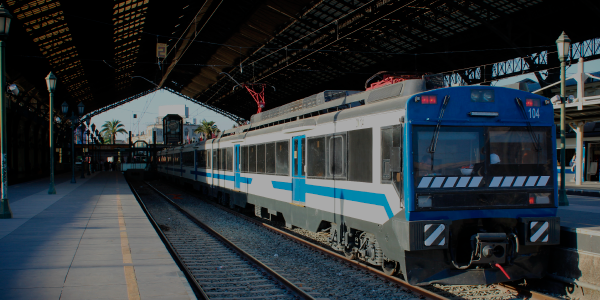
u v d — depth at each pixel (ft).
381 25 88.94
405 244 21.34
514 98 22.89
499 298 22.47
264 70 139.23
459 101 22.20
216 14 98.99
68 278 20.31
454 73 103.96
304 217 35.32
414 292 22.22
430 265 21.80
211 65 138.72
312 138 34.04
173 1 86.79
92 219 40.32
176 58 145.69
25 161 119.75
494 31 77.20
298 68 127.75
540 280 25.08
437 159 21.76
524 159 22.85
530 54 85.92
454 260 22.13
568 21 76.02
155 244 28.73
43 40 91.81
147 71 171.12
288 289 22.72
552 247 24.54
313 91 153.99
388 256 23.67
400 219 22.08
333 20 90.12
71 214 43.73
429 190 21.53
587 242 22.86
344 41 100.89
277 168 41.06
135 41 116.67
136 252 26.23
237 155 54.19
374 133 25.22
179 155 103.81
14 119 105.19
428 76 27.76
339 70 121.29
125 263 23.39
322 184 32.24
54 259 24.17
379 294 22.17
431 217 21.59
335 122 30.35
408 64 108.88
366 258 27.30
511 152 22.70
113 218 41.01
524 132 22.95
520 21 76.54
